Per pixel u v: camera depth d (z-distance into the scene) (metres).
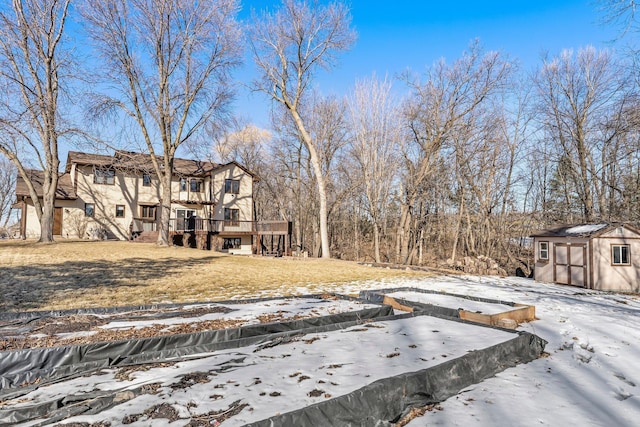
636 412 3.21
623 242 14.41
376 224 26.69
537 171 26.62
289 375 3.36
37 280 10.00
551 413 3.14
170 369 3.54
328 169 32.09
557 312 7.69
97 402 2.79
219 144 40.78
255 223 27.42
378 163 26.62
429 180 25.50
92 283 10.06
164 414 2.61
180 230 26.38
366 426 2.76
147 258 16.05
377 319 5.74
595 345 5.27
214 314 6.04
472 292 10.59
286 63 23.09
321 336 4.78
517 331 5.03
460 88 23.20
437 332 4.98
